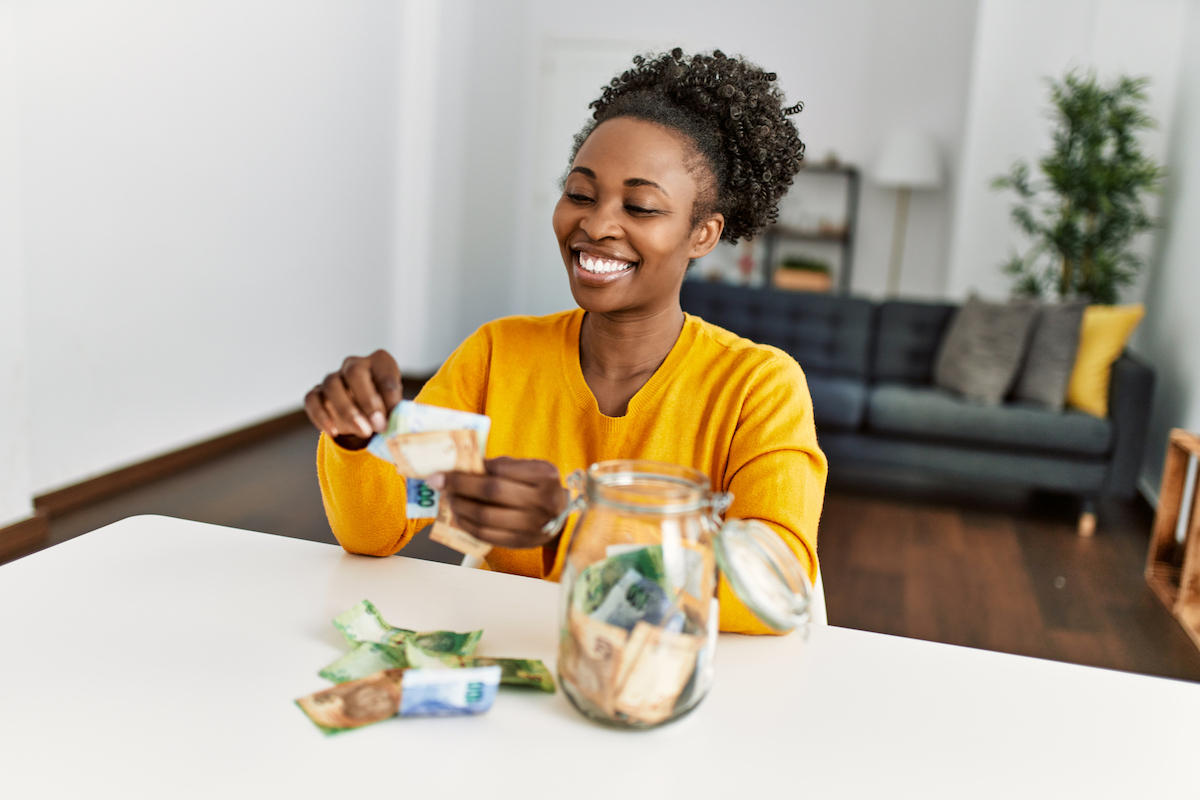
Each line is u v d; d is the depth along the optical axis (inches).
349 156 170.4
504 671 24.7
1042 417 128.7
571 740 22.5
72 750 21.1
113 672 24.6
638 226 34.1
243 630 27.4
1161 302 156.4
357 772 20.8
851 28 236.1
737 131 36.5
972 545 120.6
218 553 33.4
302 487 126.6
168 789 19.9
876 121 238.4
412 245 194.2
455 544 25.8
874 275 245.0
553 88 245.6
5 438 97.7
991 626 94.4
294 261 156.7
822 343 154.3
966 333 138.6
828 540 120.0
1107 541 124.8
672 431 37.2
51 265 108.1
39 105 104.3
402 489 33.9
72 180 109.7
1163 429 145.2
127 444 123.1
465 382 41.3
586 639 22.1
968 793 21.6
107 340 117.6
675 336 38.3
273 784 20.2
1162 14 167.0
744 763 22.1
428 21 186.5
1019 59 186.2
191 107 127.7
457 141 202.1
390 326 193.2
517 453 39.0
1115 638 92.3
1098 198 155.2
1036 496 146.8
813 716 24.5
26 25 101.6
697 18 240.4
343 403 25.5
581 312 40.1
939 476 155.7
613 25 241.0
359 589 30.7
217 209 135.6
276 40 144.8
